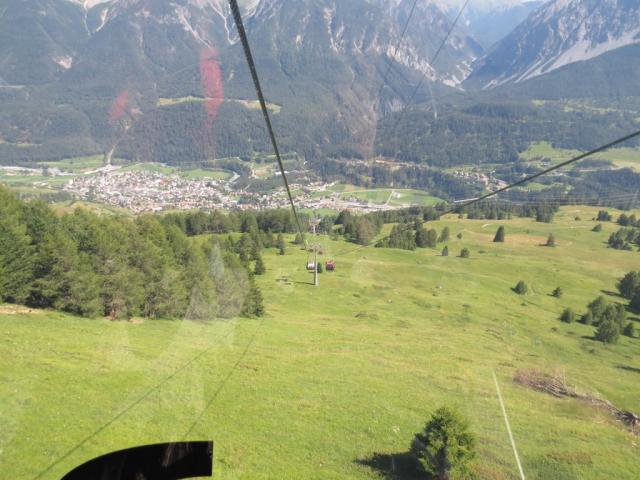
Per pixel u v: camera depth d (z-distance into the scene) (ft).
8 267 60.59
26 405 36.81
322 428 61.31
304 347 97.76
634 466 27.07
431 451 45.29
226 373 73.26
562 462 28.40
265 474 50.65
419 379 73.92
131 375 28.96
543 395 34.40
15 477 30.04
